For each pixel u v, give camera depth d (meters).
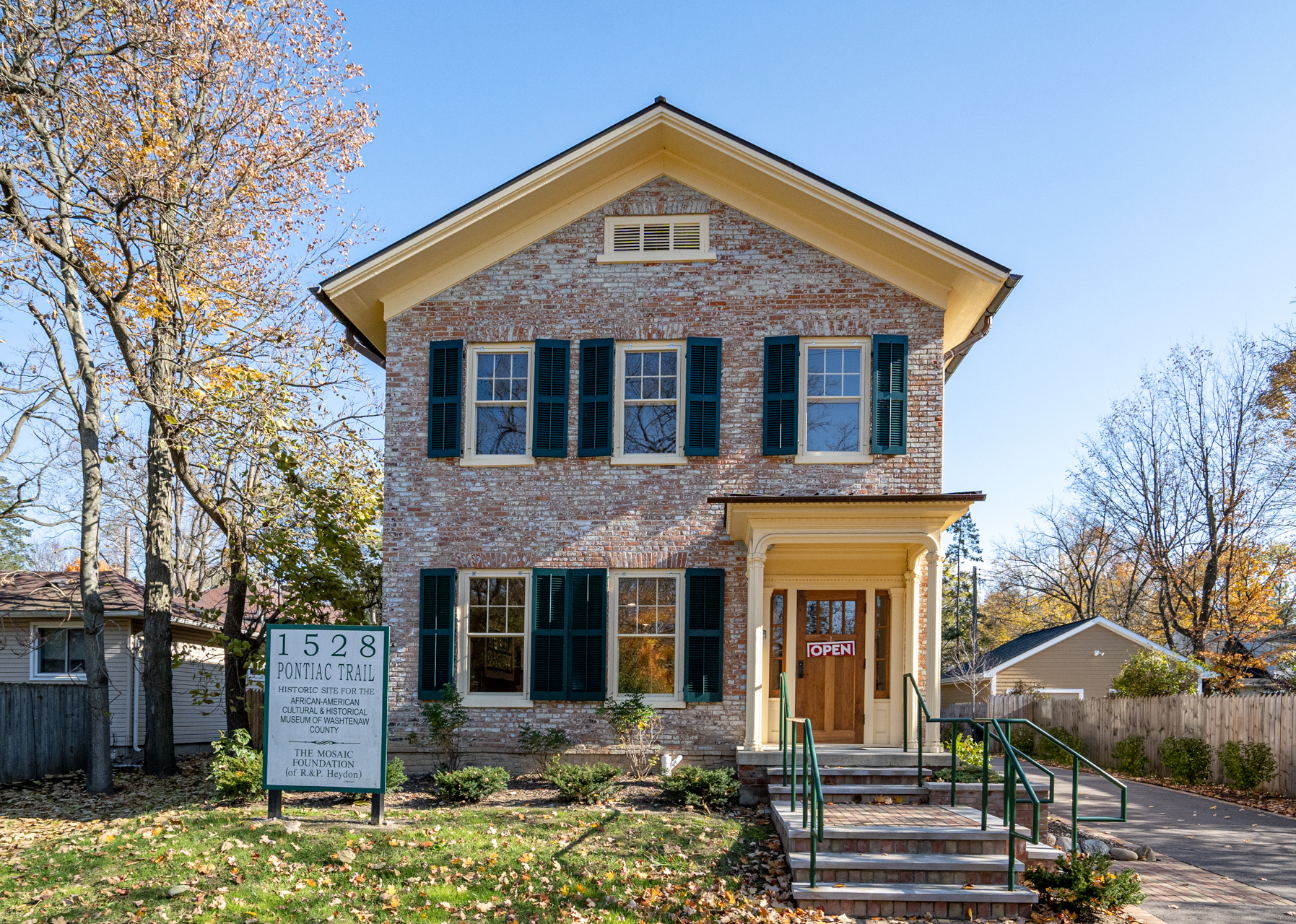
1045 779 19.42
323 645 11.02
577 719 14.30
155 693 17.73
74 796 15.03
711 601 14.37
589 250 15.21
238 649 17.84
